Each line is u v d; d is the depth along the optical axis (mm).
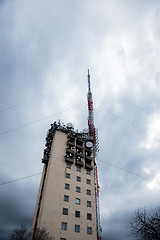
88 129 60938
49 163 47219
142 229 20922
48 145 54281
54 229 36312
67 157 49500
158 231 20297
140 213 22609
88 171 50969
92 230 40656
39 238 30953
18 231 33875
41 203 40438
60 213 39094
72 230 38219
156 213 22094
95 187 48969
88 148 57094
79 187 45938
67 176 46188
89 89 72688
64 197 42062
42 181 46938
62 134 55281
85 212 42438
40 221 36250
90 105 67500
